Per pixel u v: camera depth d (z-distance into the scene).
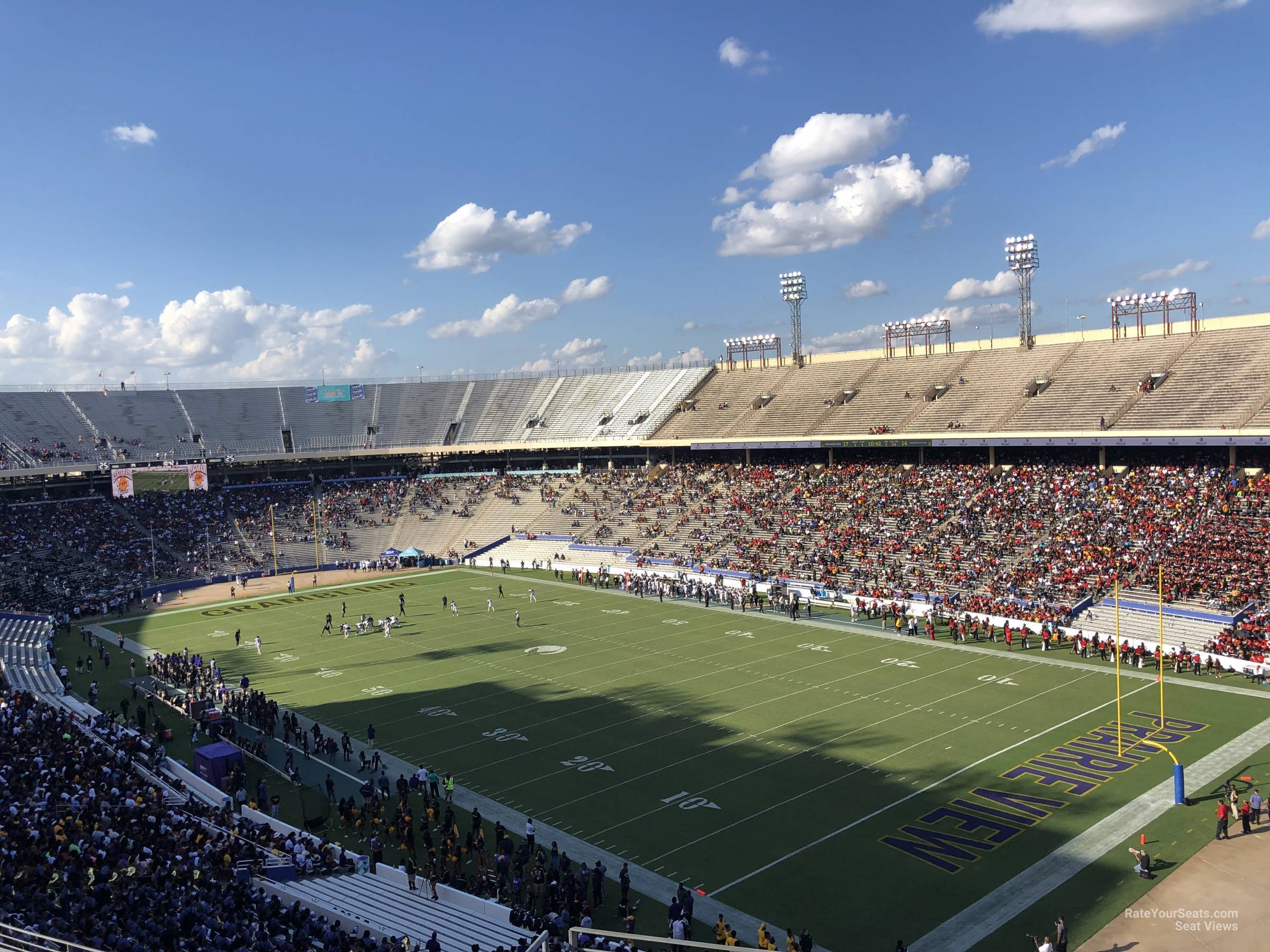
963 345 99.75
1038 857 30.69
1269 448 72.19
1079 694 47.66
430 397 130.62
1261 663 49.59
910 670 53.47
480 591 84.62
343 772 41.16
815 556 79.38
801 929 27.08
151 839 28.53
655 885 30.08
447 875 30.73
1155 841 31.39
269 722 46.44
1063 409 80.81
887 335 105.19
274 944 22.19
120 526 98.44
